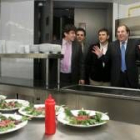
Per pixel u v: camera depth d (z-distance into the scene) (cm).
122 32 264
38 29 396
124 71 266
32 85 207
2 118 133
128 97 153
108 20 417
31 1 396
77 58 268
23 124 125
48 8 380
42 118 142
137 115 150
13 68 420
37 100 195
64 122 126
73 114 141
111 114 161
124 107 155
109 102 161
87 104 170
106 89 184
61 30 403
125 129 124
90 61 297
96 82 298
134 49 264
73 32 267
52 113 115
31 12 398
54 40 389
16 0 404
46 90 188
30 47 220
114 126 129
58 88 189
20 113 148
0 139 110
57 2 401
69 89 184
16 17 408
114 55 269
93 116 134
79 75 270
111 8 415
